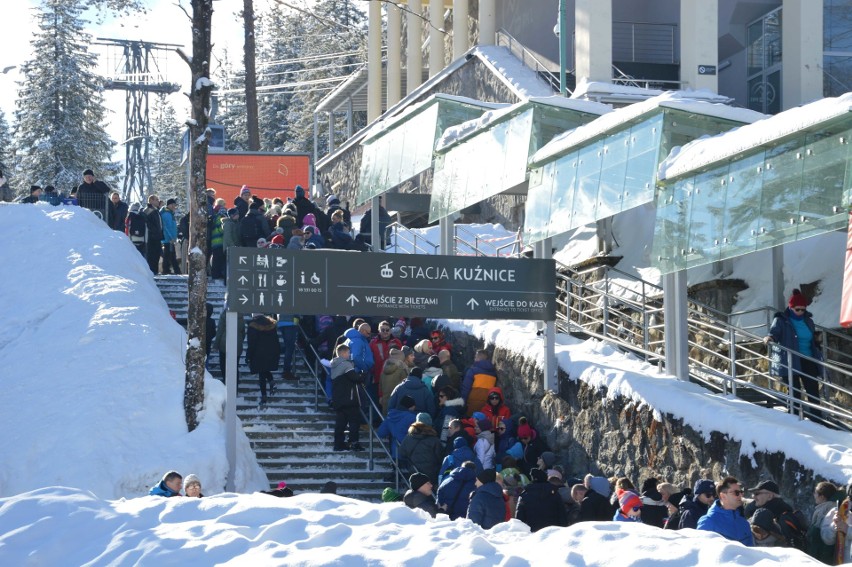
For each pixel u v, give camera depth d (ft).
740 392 53.06
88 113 189.37
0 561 26.73
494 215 104.83
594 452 54.75
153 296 74.02
